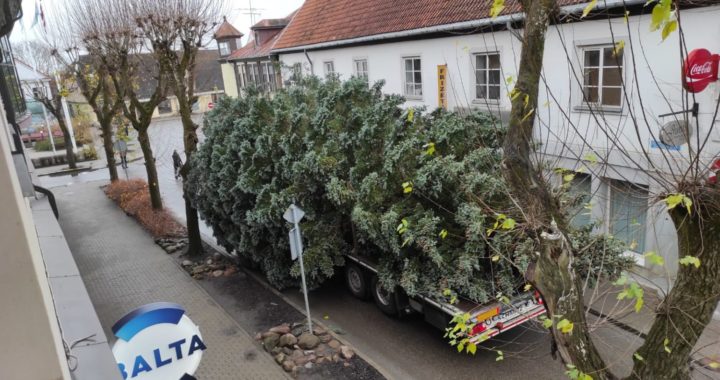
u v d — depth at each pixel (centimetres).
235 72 3159
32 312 142
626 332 788
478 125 811
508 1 1067
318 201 945
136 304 1037
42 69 2898
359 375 743
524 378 727
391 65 1598
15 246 137
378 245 807
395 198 805
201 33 1287
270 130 1006
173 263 1259
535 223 346
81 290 351
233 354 824
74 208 1873
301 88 1077
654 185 440
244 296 1048
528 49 334
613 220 614
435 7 1436
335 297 1018
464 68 1321
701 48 812
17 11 325
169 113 5206
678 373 365
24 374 144
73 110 3625
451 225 768
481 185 689
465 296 757
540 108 1096
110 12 1477
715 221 329
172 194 2019
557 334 353
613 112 962
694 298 345
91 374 268
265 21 2922
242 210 1058
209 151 1152
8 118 548
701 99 818
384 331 878
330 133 915
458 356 791
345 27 1816
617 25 949
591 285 669
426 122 903
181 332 447
